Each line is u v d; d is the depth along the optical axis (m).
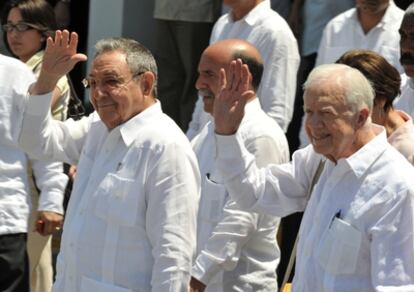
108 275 14.54
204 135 17.12
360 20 22.98
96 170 14.80
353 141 13.41
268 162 16.59
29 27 21.00
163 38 27.39
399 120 15.41
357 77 13.23
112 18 27.73
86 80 15.24
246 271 16.78
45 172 19.88
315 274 13.56
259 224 16.78
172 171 14.42
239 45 17.25
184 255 14.38
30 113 15.30
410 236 13.11
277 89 21.78
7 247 18.45
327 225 13.48
